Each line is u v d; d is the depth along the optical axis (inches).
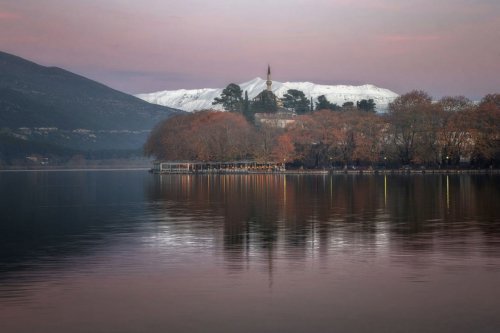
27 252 2493.8
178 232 3053.6
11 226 3351.4
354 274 2043.6
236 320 1608.0
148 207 4458.7
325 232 2994.6
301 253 2416.3
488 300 1749.5
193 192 6102.4
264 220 3538.4
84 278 2023.9
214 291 1856.5
